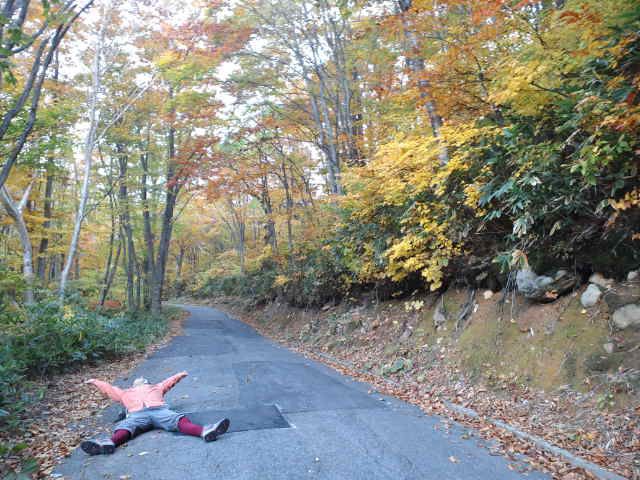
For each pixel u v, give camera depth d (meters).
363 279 11.89
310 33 14.09
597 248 6.01
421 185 7.59
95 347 9.99
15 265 16.12
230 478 3.80
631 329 5.29
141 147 19.39
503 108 6.73
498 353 6.85
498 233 7.59
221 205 34.22
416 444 4.69
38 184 16.91
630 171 5.11
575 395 5.27
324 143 15.23
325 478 3.80
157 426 5.09
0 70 5.40
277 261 20.14
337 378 8.48
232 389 7.29
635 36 4.32
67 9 5.59
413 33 7.59
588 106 4.86
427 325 9.27
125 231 22.67
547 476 3.93
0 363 6.41
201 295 43.12
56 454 4.56
